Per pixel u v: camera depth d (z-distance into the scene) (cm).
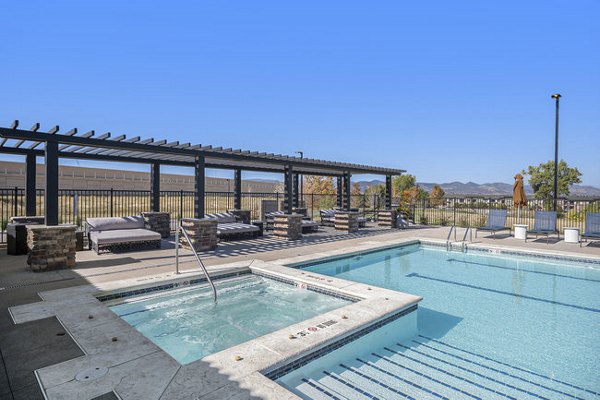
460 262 926
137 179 3186
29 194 1009
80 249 898
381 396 297
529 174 3916
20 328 365
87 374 271
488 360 373
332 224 1703
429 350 400
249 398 239
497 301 593
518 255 973
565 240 1134
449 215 2100
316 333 357
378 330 414
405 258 979
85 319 390
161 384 257
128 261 759
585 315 525
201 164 956
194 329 462
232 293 611
